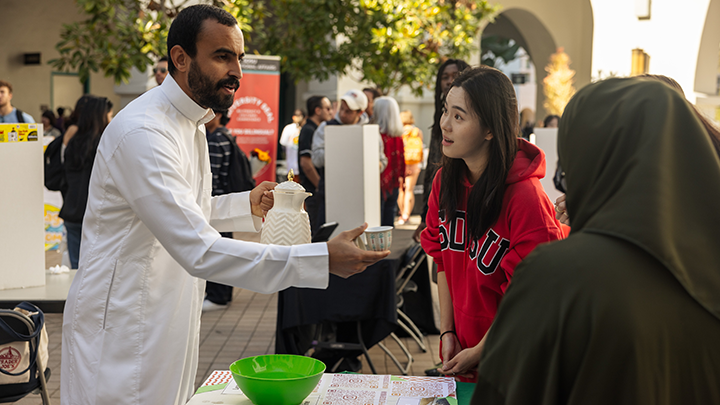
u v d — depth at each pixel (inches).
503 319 31.2
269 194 73.8
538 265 30.3
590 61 540.4
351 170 138.4
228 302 214.2
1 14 487.2
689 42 438.6
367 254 53.1
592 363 27.7
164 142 56.6
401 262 138.1
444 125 64.9
